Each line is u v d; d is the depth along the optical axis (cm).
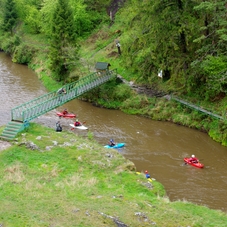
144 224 1722
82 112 4125
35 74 5862
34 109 3259
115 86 4466
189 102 3819
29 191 2000
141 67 4325
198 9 3306
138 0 3947
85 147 2767
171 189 2473
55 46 5034
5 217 1639
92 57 5525
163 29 3681
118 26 6147
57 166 2428
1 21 7888
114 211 1806
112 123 3800
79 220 1661
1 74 5750
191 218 1866
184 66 3862
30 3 7788
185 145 3275
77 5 6438
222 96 3697
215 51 3503
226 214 2022
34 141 2772
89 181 2223
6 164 2398
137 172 2591
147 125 3762
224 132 3316
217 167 2858
